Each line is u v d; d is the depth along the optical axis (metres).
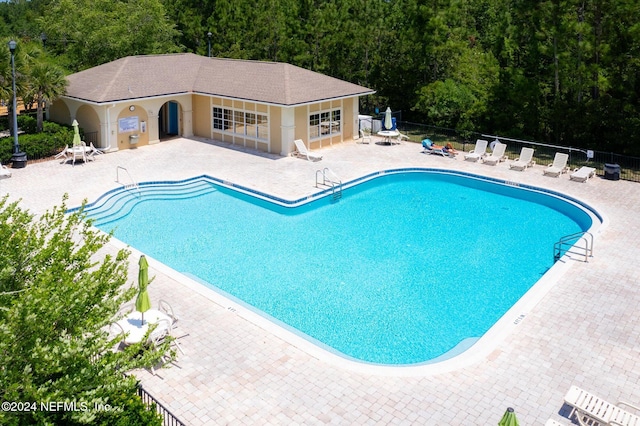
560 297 16.62
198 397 12.06
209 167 30.23
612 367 13.27
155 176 28.30
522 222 24.42
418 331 15.76
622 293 16.88
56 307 8.50
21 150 29.98
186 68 37.81
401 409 11.81
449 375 12.98
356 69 45.75
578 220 24.67
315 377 12.85
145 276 13.04
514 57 36.31
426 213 25.41
